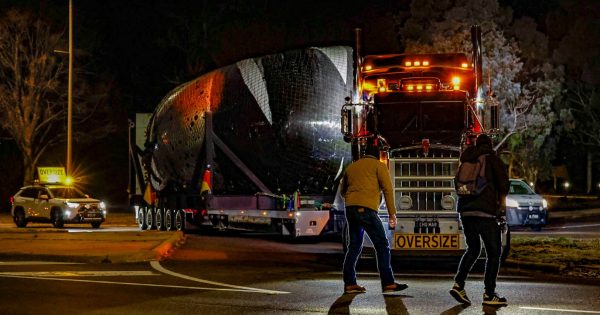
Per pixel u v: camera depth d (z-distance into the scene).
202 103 25.09
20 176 53.81
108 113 54.75
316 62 22.36
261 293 11.95
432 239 15.63
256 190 23.88
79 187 55.88
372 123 16.83
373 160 12.07
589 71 44.47
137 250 18.64
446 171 15.85
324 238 24.84
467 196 11.19
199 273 14.67
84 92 51.22
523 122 37.81
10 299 11.33
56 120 52.50
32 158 49.09
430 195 15.80
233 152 24.12
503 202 11.20
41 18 49.25
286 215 22.30
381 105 16.75
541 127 39.62
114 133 56.09
